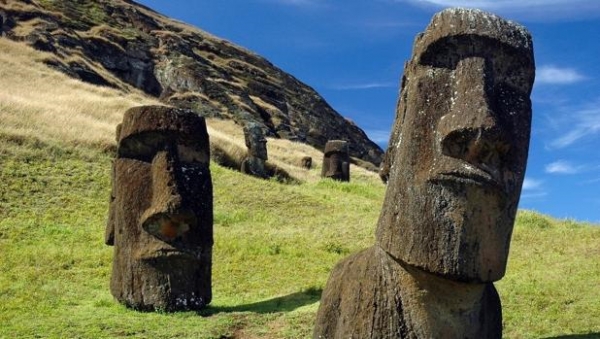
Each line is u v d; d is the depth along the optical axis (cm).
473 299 580
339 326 598
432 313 575
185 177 1137
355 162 6300
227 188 2322
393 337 571
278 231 1809
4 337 941
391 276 588
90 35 5716
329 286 627
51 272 1360
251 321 1042
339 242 1661
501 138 542
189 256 1116
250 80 7412
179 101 5406
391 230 586
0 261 1399
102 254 1505
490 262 559
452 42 582
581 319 902
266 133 5416
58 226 1730
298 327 1000
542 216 1808
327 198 2383
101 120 3150
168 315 1079
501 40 573
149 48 6266
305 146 5294
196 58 6850
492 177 546
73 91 3838
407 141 591
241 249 1559
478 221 555
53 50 4841
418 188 573
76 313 1077
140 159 1159
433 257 559
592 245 1389
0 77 3625
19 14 5128
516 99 577
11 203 1830
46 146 2273
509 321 913
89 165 2256
